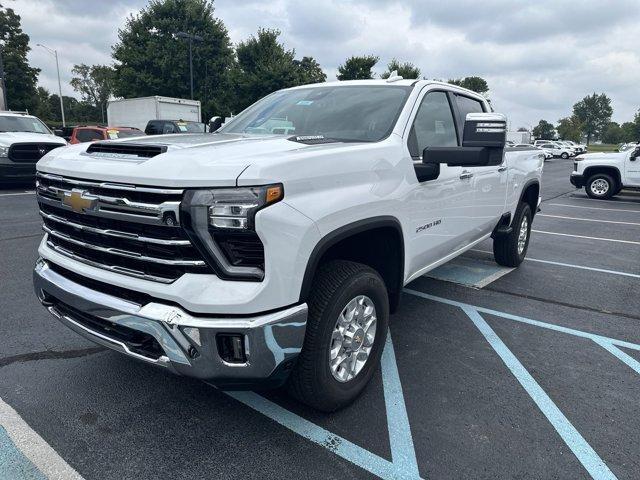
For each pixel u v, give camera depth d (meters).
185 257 2.20
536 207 6.44
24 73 52.09
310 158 2.44
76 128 17.11
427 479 2.38
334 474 2.40
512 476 2.42
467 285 5.50
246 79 38.06
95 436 2.65
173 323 2.16
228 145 2.59
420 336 4.04
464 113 4.42
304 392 2.66
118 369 3.35
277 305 2.23
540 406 3.03
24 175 12.09
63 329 3.96
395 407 2.98
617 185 15.10
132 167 2.27
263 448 2.58
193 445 2.59
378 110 3.47
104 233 2.39
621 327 4.35
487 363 3.59
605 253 7.36
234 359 2.24
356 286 2.69
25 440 2.60
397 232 3.14
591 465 2.50
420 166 3.33
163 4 38.78
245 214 2.12
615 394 3.20
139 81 38.91
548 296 5.16
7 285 5.00
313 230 2.35
